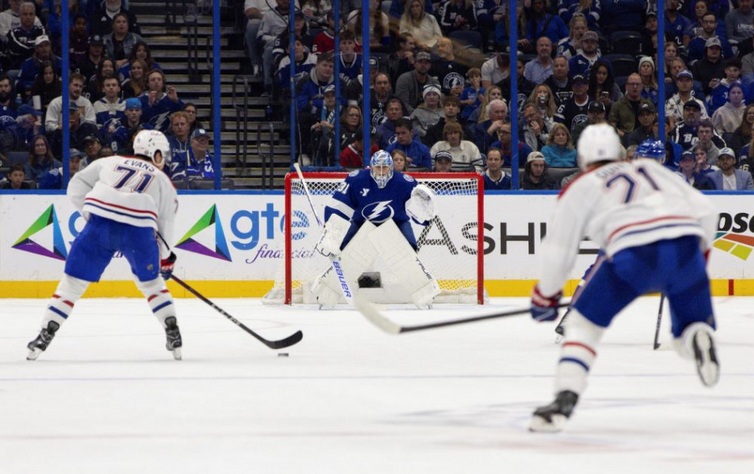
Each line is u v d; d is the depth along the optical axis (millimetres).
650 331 17078
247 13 29375
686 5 29750
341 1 28906
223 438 7910
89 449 7469
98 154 26141
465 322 8773
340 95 27938
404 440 7793
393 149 26672
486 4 29016
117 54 28453
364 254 22203
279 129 28875
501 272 25484
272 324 18562
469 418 8812
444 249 24766
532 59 28672
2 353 14133
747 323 18562
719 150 27672
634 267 7816
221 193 24938
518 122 27250
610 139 8305
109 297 24562
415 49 28672
